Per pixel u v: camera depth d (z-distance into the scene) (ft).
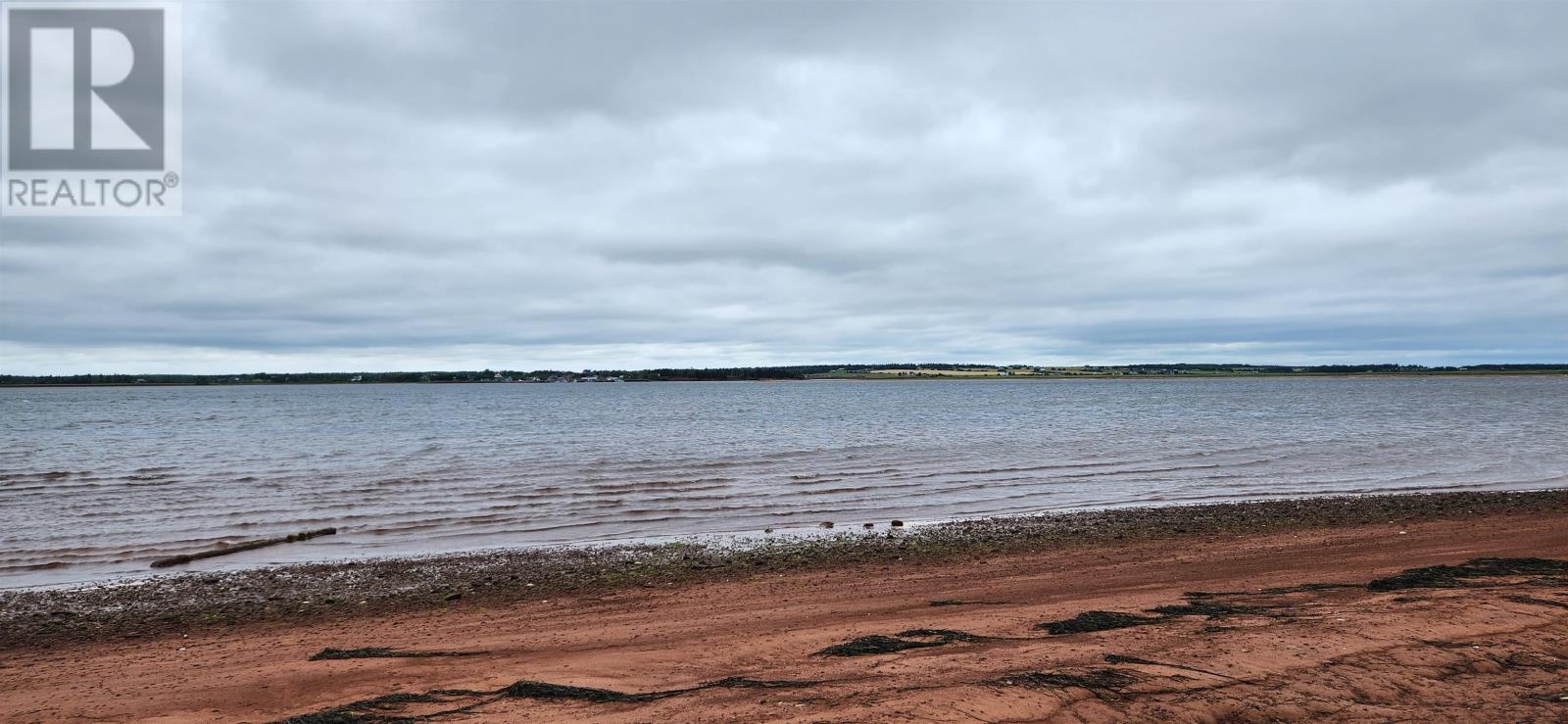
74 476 89.97
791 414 227.81
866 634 29.12
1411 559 42.11
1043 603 34.68
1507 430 145.79
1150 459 102.17
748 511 66.39
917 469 92.32
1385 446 116.47
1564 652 22.75
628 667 25.61
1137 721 18.39
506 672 25.55
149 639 34.88
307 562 49.70
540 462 100.78
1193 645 24.26
